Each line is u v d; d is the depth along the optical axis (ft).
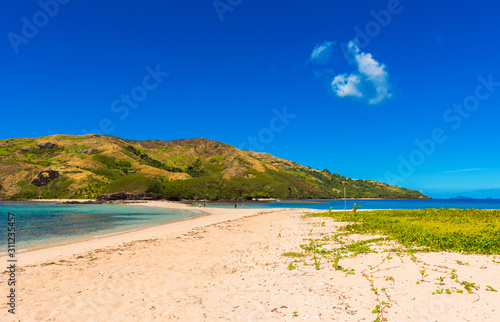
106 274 36.50
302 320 20.51
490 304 21.42
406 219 90.33
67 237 79.51
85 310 24.44
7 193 535.60
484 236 51.98
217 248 54.65
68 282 33.01
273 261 39.96
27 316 23.20
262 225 96.58
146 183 556.51
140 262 43.47
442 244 44.45
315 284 28.32
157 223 120.98
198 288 29.86
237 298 26.08
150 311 23.89
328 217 115.65
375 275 30.07
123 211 229.25
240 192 644.27
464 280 26.89
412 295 24.02
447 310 20.89
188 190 596.70
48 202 472.03
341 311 21.65
